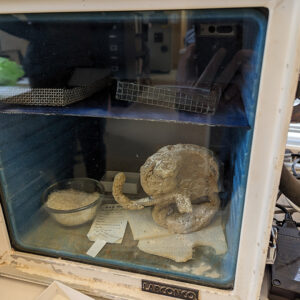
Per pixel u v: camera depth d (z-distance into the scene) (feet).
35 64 2.12
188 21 1.54
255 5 1.25
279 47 1.26
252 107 1.46
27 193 2.47
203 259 2.07
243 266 1.78
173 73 1.95
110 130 2.42
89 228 2.43
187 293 1.92
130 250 2.17
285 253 2.17
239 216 1.73
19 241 2.31
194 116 1.74
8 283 2.21
